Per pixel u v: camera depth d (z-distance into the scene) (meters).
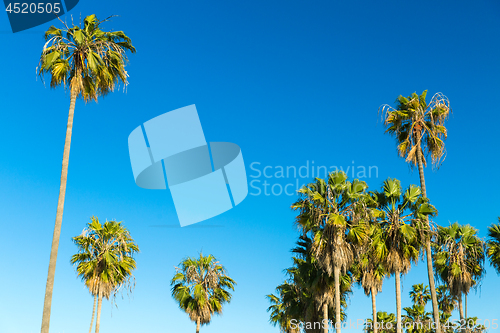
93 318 30.34
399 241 24.06
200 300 35.16
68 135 18.19
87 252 30.17
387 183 25.48
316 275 25.95
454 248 30.67
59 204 17.00
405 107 27.12
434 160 25.67
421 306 52.44
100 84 19.88
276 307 39.72
